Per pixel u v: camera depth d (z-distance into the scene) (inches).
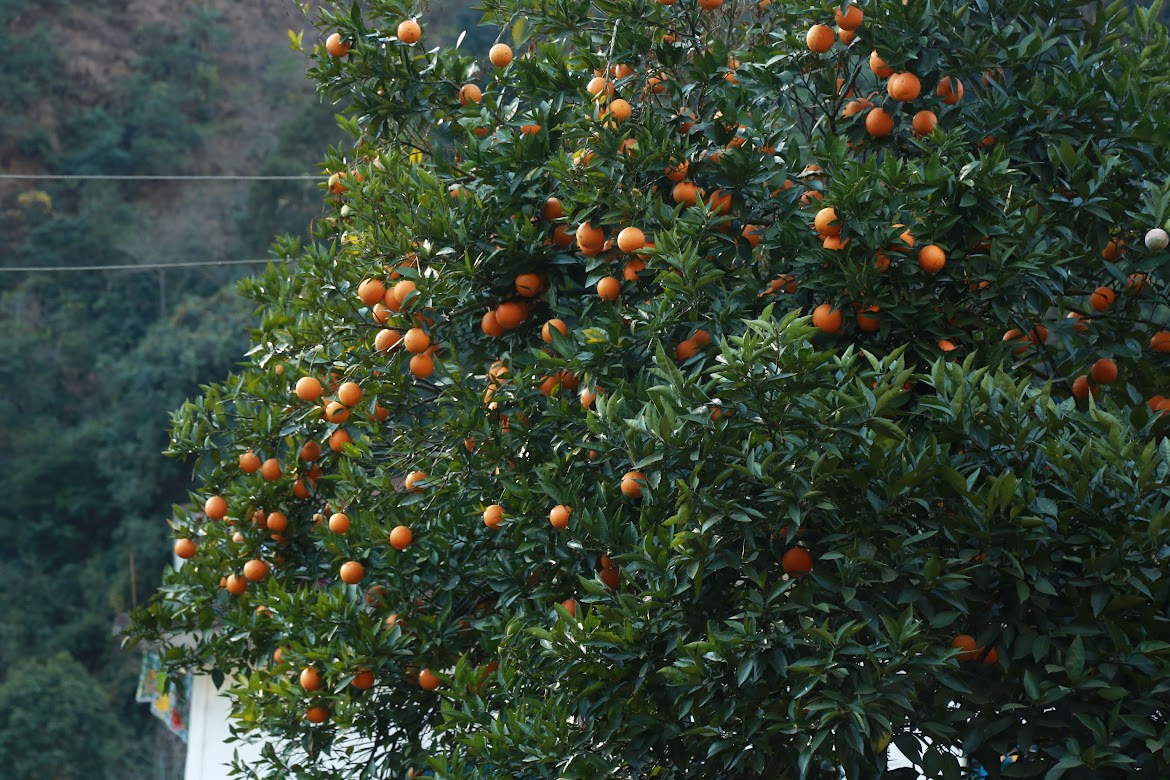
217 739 444.5
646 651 150.7
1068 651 134.9
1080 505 135.8
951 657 136.3
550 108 192.1
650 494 152.2
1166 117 177.2
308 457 219.9
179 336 1322.6
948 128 180.2
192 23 1636.3
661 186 189.0
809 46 179.8
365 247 201.6
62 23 1588.3
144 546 1249.4
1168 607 138.9
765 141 185.8
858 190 156.3
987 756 146.7
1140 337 179.0
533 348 188.4
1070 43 190.2
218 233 1469.0
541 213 192.9
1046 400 142.3
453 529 197.2
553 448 178.5
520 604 183.3
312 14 226.1
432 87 212.7
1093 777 138.3
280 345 217.8
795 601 143.6
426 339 191.3
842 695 137.3
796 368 133.6
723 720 143.6
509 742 154.9
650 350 174.1
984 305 170.6
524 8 206.8
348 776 216.7
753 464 136.3
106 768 1048.2
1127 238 176.7
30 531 1266.0
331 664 191.0
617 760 155.3
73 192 1497.3
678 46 196.2
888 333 164.4
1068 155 170.6
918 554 141.0
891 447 137.8
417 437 204.4
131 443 1290.6
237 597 230.8
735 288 173.9
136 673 1167.6
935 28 178.4
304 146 1310.3
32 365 1349.7
